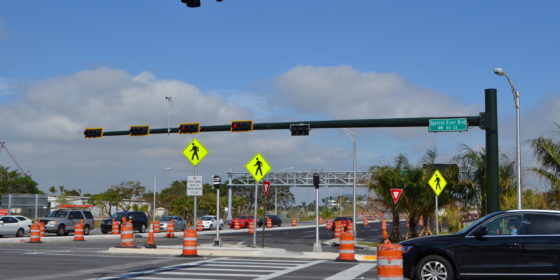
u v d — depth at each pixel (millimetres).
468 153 30578
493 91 25453
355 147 40625
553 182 25266
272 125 32125
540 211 13047
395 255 11531
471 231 13102
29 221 41875
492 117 25375
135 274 15711
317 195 25438
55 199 89812
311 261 20734
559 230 12750
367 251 29094
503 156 30203
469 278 12836
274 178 86625
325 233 54469
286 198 122375
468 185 30828
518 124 25812
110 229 46562
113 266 18000
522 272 12617
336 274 16016
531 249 12625
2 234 39719
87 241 35125
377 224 82875
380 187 34625
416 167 34781
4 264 18422
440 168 32688
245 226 65188
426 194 33031
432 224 38781
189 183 25703
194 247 22484
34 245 30000
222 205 90500
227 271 16688
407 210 34344
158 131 36406
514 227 12992
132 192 79688
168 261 19969
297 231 59656
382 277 11508
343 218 59781
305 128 30797
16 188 89562
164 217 54156
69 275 15438
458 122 26797
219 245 26578
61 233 42031
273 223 71062
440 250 12977
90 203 79375
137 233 48188
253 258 21969
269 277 15148
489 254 12781
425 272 13008
